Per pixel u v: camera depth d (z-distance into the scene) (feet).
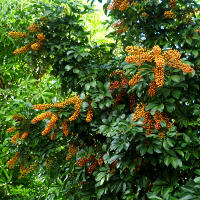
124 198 9.05
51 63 12.09
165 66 7.99
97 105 9.94
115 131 8.39
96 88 10.24
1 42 14.88
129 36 11.10
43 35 11.06
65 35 11.37
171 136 8.00
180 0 10.18
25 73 15.70
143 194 9.11
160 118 8.21
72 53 10.99
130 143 8.69
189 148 8.21
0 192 14.73
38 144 11.23
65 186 11.76
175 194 7.75
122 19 10.68
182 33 9.64
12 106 12.75
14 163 11.35
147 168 9.17
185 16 10.21
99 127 9.23
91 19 16.89
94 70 10.44
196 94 8.91
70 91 12.15
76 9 11.67
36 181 15.37
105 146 9.57
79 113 9.48
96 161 10.37
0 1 14.44
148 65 7.66
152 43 10.28
